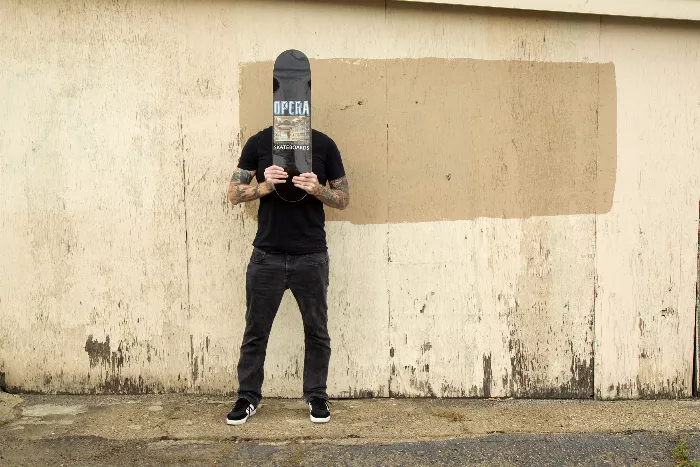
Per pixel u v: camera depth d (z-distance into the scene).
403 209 4.12
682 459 3.48
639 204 4.17
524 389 4.25
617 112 4.12
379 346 4.19
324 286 3.79
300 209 3.70
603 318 4.22
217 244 4.10
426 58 4.04
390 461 3.42
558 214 4.16
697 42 4.10
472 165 4.11
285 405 4.10
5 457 3.40
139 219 4.09
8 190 4.07
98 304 4.13
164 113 4.03
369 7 4.00
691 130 4.15
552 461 3.45
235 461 3.39
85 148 4.05
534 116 4.10
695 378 4.29
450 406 4.12
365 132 4.06
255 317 3.77
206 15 3.98
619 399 4.26
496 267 4.17
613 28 4.07
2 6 3.97
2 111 4.03
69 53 4.00
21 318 4.14
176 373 4.18
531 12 4.03
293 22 3.99
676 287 4.22
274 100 3.58
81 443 3.54
